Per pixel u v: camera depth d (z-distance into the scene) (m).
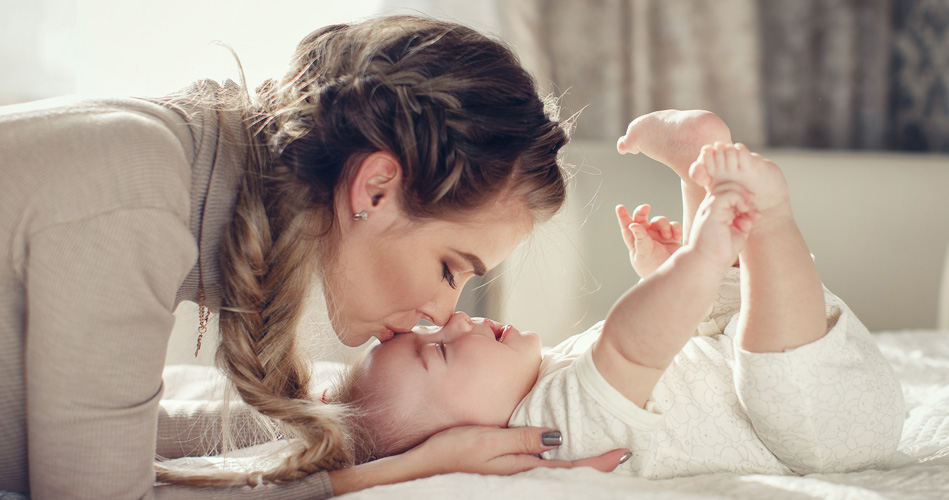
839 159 2.27
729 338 0.99
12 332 0.73
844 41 2.67
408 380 0.98
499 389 0.97
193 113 0.83
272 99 0.88
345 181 0.83
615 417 0.87
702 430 0.91
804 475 0.90
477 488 0.77
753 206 0.79
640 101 2.52
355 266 0.87
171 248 0.71
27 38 1.94
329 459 0.87
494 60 0.88
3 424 0.77
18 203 0.68
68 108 0.75
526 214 0.91
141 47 1.99
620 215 1.15
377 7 2.18
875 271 2.20
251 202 0.83
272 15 2.02
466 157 0.83
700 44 2.54
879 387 0.87
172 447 1.09
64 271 0.66
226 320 0.87
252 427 1.12
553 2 2.48
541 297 1.93
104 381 0.69
